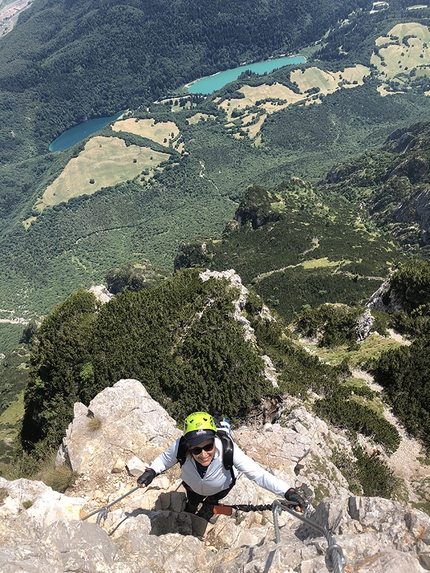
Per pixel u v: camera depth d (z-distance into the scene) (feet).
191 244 605.31
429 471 86.38
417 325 159.84
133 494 35.35
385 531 21.20
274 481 24.61
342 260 469.16
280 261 523.70
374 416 97.81
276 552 21.06
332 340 163.73
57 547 21.65
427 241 591.78
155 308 125.49
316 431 73.77
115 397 45.62
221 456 25.09
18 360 520.83
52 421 101.09
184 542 25.20
